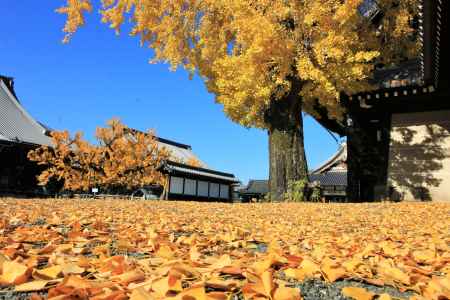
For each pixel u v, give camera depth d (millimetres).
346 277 2004
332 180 26125
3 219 3908
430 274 2205
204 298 1352
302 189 11406
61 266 1739
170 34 13305
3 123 22188
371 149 13477
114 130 22594
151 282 1501
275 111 11930
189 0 13141
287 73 9836
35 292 1501
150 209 6379
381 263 2348
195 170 26562
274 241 2979
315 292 1744
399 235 4195
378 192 13289
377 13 12297
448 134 12547
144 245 2752
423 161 12812
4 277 1564
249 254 2504
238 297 1533
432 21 6539
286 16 9914
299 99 11945
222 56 12414
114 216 4898
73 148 22234
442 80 10273
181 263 1894
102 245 2635
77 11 13914
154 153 24672
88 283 1439
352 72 9406
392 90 11891
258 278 1624
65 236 3199
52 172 21047
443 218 6219
